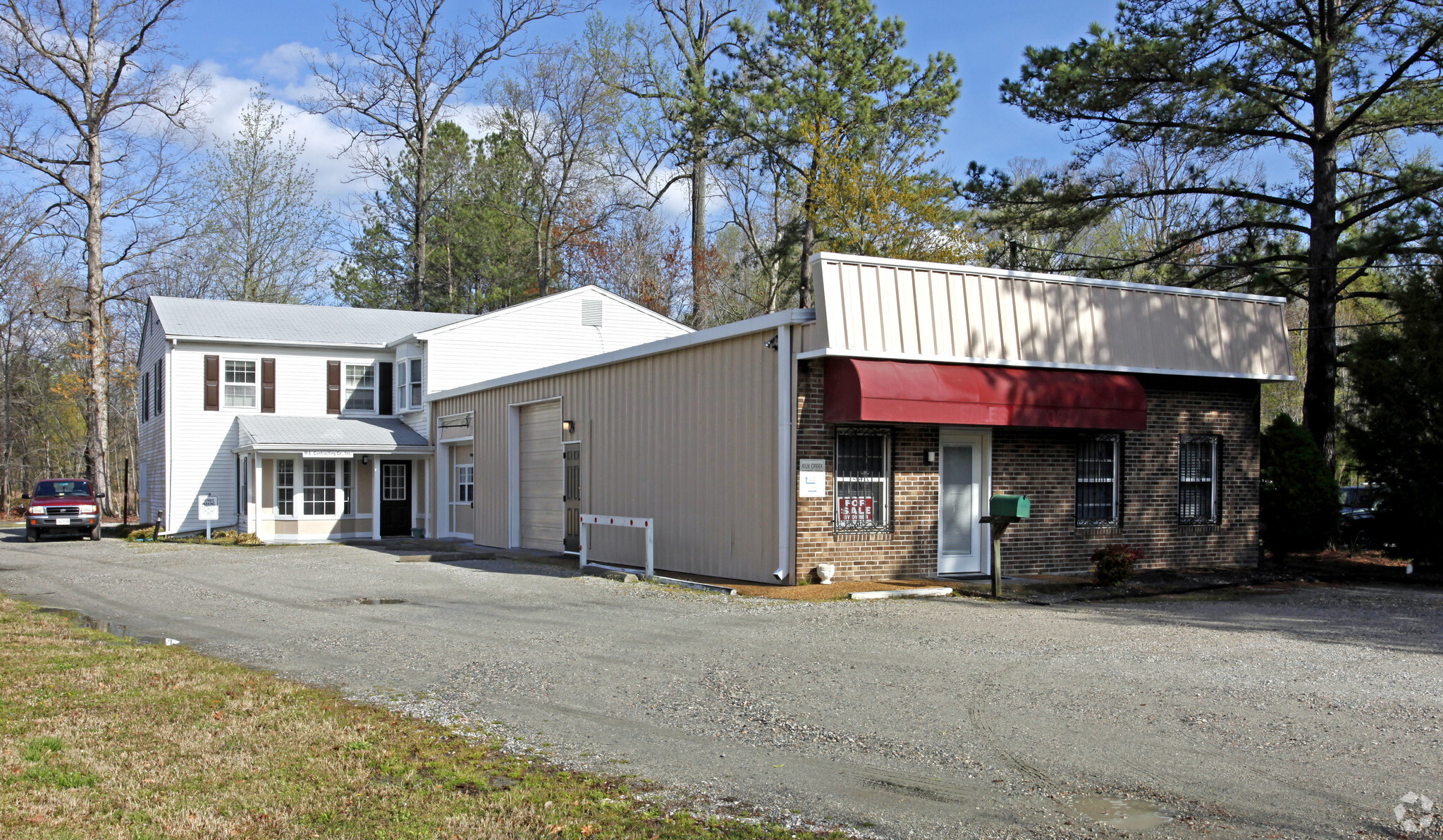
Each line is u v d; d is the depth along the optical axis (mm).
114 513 50438
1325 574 17500
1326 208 21938
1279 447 20203
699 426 16828
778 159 35031
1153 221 37094
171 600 14422
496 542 24750
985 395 14758
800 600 13492
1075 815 5391
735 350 15930
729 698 8000
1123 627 11430
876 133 33406
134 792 5668
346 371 32719
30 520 28469
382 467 30234
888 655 9695
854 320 14250
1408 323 18391
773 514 14953
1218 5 21234
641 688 8367
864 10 33688
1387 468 18500
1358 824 5238
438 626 11750
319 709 7594
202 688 8289
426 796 5625
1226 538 18000
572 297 31922
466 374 30250
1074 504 16766
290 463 28641
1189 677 8711
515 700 7957
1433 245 20234
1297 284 24281
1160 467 17438
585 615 12477
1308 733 6918
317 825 5180
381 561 20438
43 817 5258
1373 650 10070
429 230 51406
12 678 8664
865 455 15266
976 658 9539
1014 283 15680
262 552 23203
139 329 52344
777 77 33938
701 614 12430
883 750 6578
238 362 31562
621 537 19109
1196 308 17469
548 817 5305
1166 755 6438
